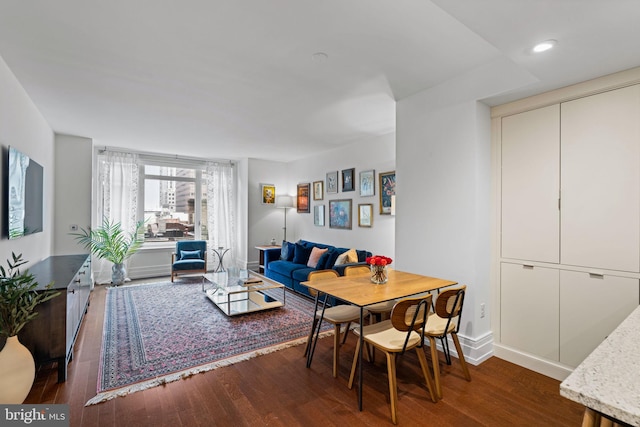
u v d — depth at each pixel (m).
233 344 3.04
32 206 3.21
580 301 2.33
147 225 6.32
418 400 2.15
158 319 3.74
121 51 2.29
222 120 4.00
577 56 1.94
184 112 3.68
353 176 5.29
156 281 5.82
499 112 2.74
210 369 2.56
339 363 2.70
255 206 6.92
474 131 2.62
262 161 7.02
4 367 1.88
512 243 2.69
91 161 4.92
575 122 2.35
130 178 5.94
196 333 3.31
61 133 4.62
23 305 2.13
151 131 4.54
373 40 2.15
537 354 2.54
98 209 5.63
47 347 2.33
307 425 1.90
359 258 4.56
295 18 1.90
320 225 6.14
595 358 0.95
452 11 1.51
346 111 3.65
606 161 2.21
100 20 1.92
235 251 7.15
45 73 2.65
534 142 2.56
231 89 2.99
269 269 5.86
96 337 3.20
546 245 2.50
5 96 2.49
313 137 4.90
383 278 2.61
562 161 2.41
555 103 2.44
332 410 2.04
